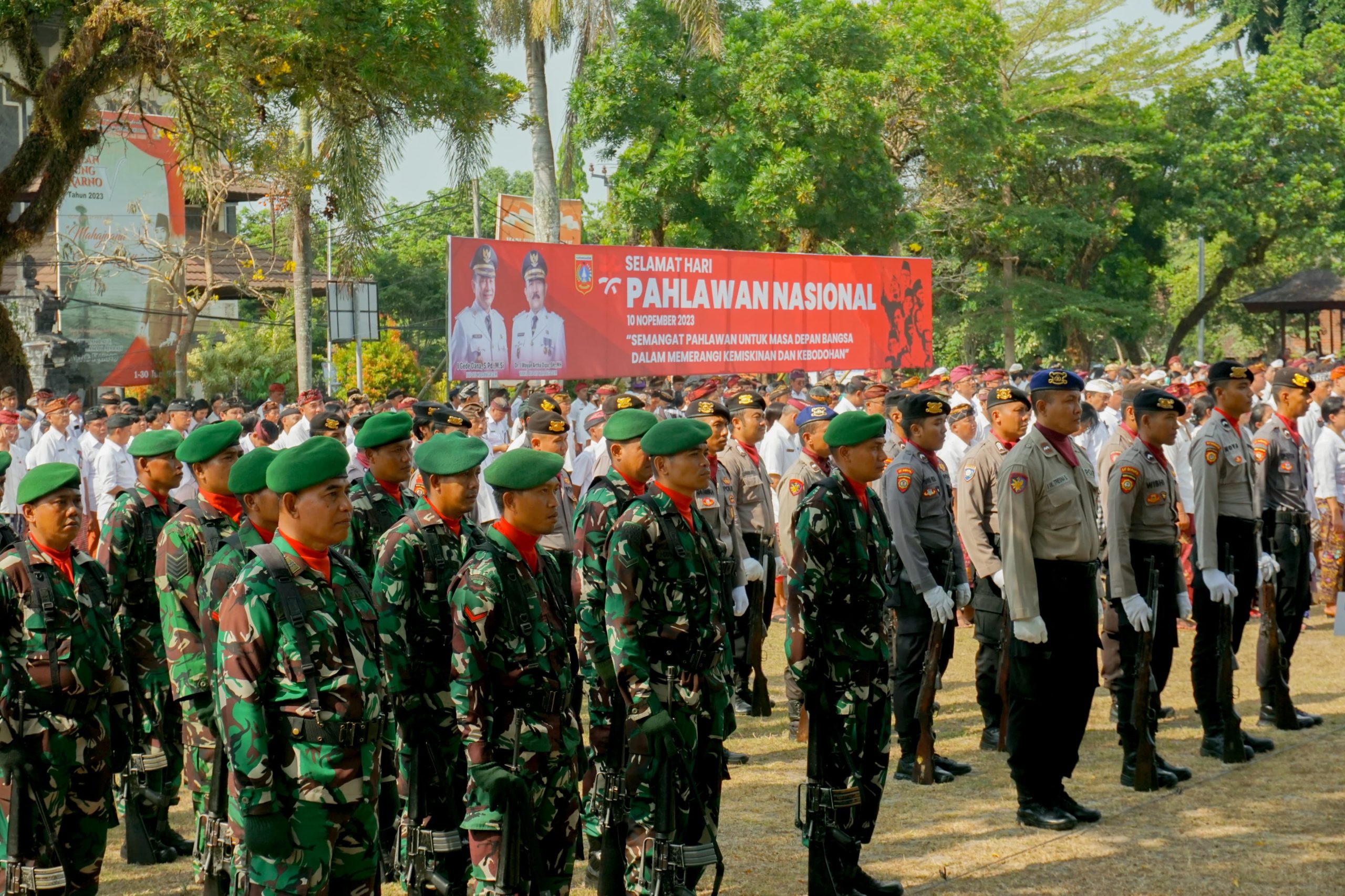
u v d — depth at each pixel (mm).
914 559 7160
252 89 15500
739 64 27734
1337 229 41438
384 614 4926
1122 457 7215
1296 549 8562
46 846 4789
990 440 7789
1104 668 7516
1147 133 40156
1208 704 7578
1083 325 40000
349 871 4078
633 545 4840
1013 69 39375
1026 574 6270
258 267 29734
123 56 15219
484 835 4387
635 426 5641
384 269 48438
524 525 4527
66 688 4891
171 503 6508
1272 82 40812
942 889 5488
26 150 15539
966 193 37375
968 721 8641
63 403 13461
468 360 15484
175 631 5457
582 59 27781
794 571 5285
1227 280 42156
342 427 8883
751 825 6469
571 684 4664
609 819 5059
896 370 22031
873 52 28219
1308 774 7141
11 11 15125
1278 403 8898
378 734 4172
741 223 27234
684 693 4883
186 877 5969
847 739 5281
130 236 26766
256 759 3885
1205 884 5477
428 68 15672
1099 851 5945
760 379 20672
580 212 28078
